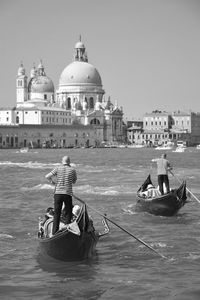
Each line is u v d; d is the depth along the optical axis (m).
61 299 22.67
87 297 22.84
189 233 35.19
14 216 42.56
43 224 30.17
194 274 25.61
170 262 27.80
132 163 144.12
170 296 22.72
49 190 64.12
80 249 27.47
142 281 24.70
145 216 42.28
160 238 33.53
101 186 69.00
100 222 39.41
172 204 41.66
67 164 28.22
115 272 26.14
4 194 59.88
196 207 47.56
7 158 184.25
